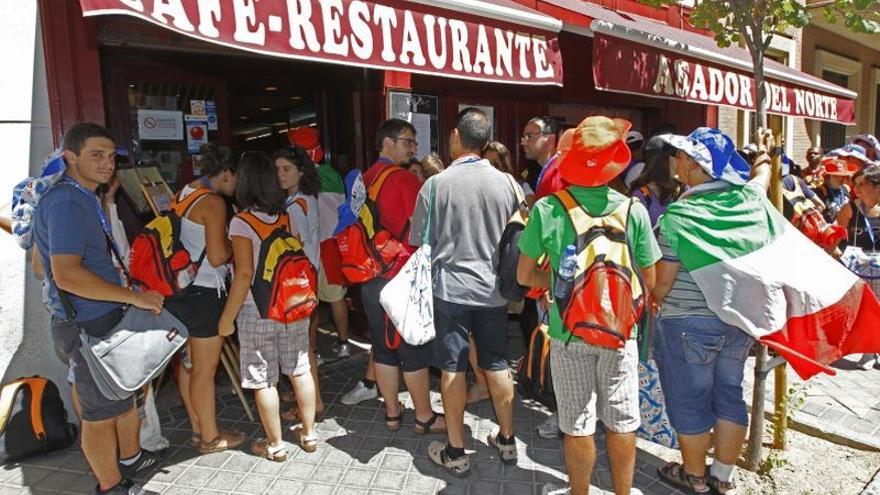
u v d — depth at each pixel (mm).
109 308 2637
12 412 3305
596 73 4230
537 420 3805
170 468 3250
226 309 3047
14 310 3518
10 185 3408
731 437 2818
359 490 3035
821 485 3100
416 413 3590
